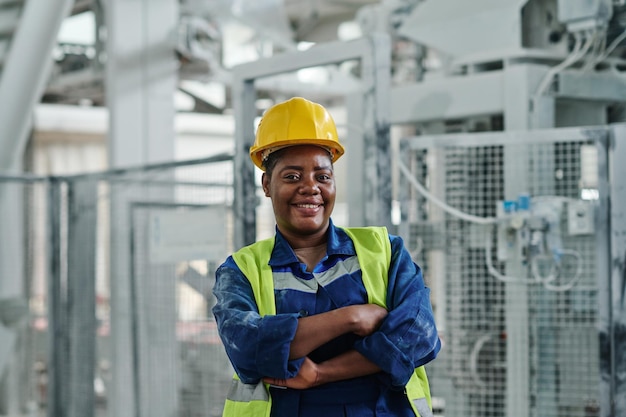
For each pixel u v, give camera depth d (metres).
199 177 7.60
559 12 5.00
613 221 4.09
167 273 6.17
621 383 4.07
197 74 9.37
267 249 2.25
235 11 9.27
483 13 5.36
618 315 4.08
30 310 7.72
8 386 7.79
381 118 4.25
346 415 2.12
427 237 5.09
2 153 7.70
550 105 4.98
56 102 11.23
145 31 8.12
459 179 5.10
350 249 2.24
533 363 4.66
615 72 5.24
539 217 4.44
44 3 7.45
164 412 6.14
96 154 14.30
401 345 2.08
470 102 5.25
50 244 6.89
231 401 2.22
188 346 5.89
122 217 6.76
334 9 11.85
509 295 4.69
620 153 4.08
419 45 6.31
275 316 2.07
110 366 6.82
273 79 10.00
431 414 2.22
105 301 9.61
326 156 2.20
